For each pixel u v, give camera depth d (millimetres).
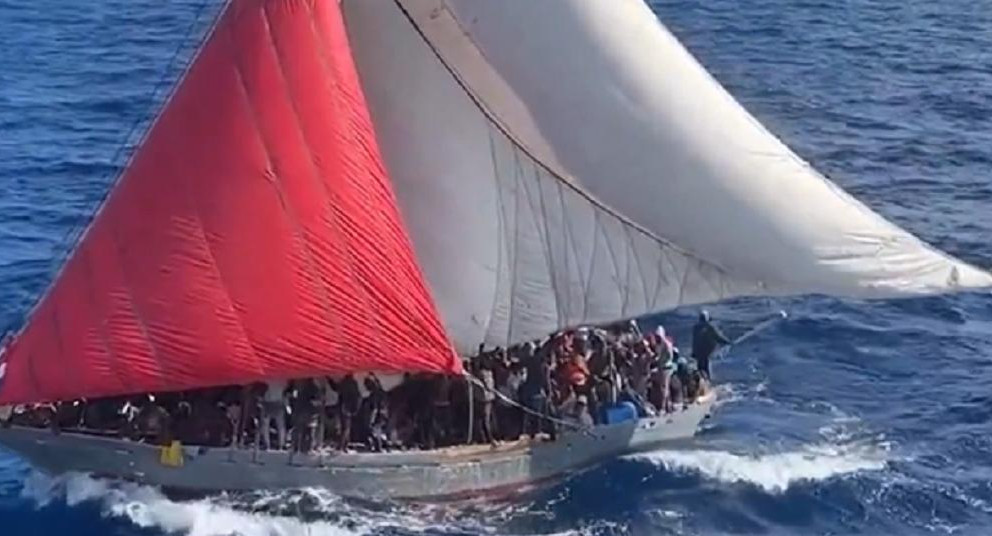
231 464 55656
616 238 59594
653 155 58469
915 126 110875
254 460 55625
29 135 99438
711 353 64125
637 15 58719
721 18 153000
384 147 59094
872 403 66688
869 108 116562
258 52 55219
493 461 57656
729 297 60219
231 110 54906
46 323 54844
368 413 56781
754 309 75562
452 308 59719
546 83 58281
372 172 55594
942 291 59719
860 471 60594
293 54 55375
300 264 54656
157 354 54156
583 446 59375
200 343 54219
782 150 59281
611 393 60188
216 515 55281
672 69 58688
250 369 54406
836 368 70062
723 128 58656
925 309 76062
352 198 55156
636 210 59062
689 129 58375
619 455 60531
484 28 58219
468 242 59406
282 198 54688
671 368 61719
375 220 55250
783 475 60125
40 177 91000
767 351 71500
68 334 54531
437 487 57156
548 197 59375
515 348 60656
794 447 62281
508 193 59281
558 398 59438
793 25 150125
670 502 58125
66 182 90312
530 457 58406
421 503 57000
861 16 155500
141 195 54781
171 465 55750
